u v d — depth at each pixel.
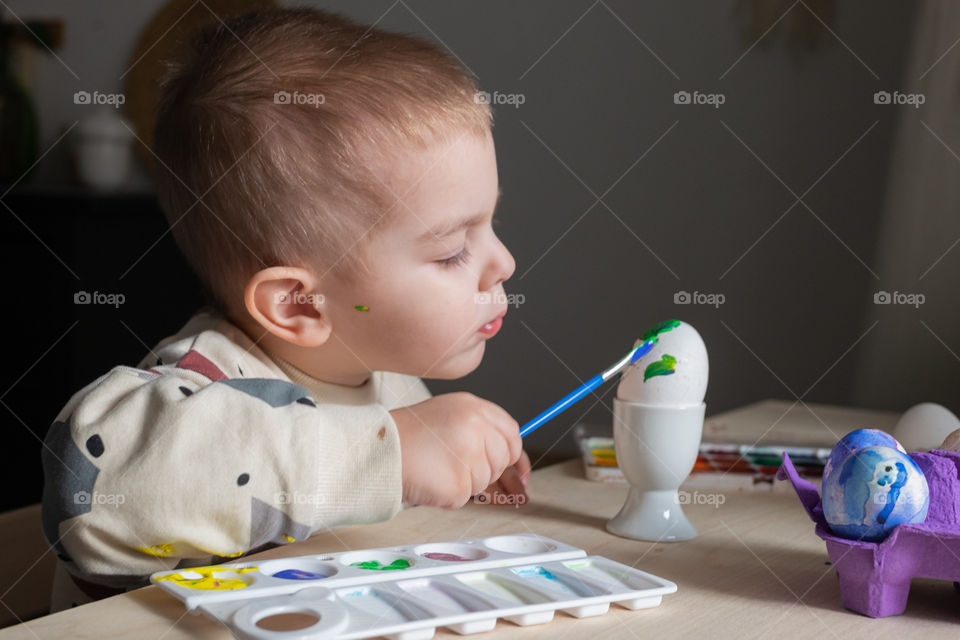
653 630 0.43
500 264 0.70
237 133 0.65
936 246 1.96
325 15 0.75
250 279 0.66
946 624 0.44
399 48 0.69
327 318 0.66
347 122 0.63
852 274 2.04
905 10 1.96
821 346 2.07
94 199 1.79
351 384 0.75
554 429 2.16
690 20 2.10
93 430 0.52
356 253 0.64
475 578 0.47
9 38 1.99
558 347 2.18
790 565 0.53
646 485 0.60
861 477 0.46
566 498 0.70
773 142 2.07
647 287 2.15
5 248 1.77
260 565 0.48
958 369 1.96
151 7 2.00
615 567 0.50
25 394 1.79
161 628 0.42
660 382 0.59
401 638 0.39
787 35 2.04
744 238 2.10
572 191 2.17
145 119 2.02
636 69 2.13
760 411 1.11
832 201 2.04
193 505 0.52
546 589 0.45
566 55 2.15
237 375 0.65
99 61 2.02
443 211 0.64
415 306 0.65
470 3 2.15
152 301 1.83
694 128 2.11
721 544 0.58
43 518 0.53
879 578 0.45
